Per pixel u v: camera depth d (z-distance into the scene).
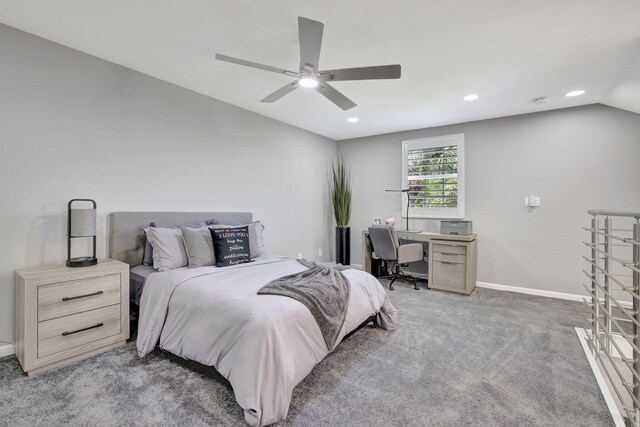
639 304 1.50
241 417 1.59
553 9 1.85
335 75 2.07
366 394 1.82
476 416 1.63
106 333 2.28
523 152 3.97
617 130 3.46
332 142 5.53
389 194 5.07
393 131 4.95
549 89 3.11
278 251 4.45
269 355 1.55
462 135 4.38
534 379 1.99
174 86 3.12
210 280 2.24
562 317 3.10
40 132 2.30
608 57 2.43
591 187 3.59
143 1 1.84
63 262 2.41
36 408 1.64
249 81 3.03
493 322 2.96
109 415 1.59
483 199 4.23
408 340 2.57
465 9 1.86
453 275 3.98
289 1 1.81
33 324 1.95
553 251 3.81
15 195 2.20
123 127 2.75
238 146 3.81
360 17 1.95
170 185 3.12
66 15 2.00
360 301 2.39
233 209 3.76
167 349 2.07
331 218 5.56
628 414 1.50
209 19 2.01
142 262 2.82
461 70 2.69
